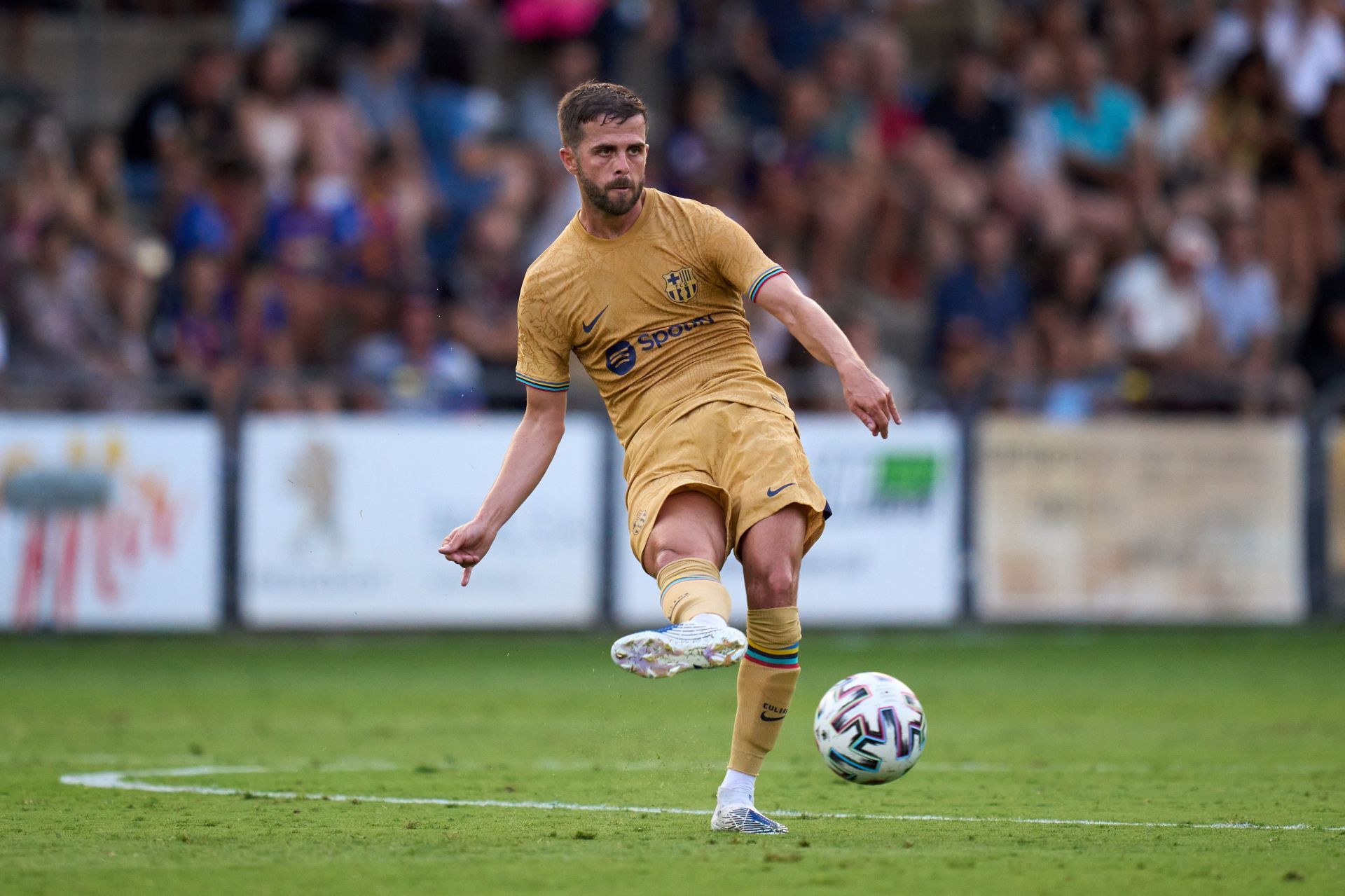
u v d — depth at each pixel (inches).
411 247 2107.5
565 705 1396.4
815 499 687.1
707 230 701.3
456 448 1838.1
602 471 1866.4
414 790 887.1
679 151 2306.8
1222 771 994.1
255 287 1979.6
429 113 2272.4
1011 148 2390.5
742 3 2488.9
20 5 2297.0
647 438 700.7
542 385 724.7
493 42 2395.4
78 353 1902.1
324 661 1716.3
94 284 1950.1
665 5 2416.3
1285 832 729.6
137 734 1181.7
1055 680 1592.0
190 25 2410.2
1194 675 1636.3
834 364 666.2
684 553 668.7
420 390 1833.2
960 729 1245.1
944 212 2310.5
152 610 1769.2
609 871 600.1
